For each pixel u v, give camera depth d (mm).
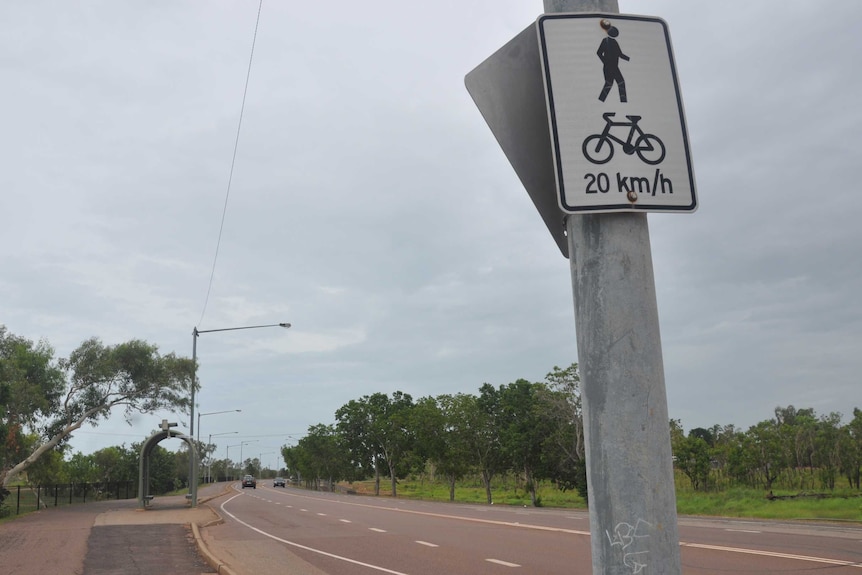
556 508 39688
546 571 13844
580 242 2428
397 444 73188
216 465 169125
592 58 2527
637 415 2234
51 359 42500
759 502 34406
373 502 49500
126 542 19875
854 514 26391
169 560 16375
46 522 27219
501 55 2682
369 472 94875
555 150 2453
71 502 44000
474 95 2686
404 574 13961
